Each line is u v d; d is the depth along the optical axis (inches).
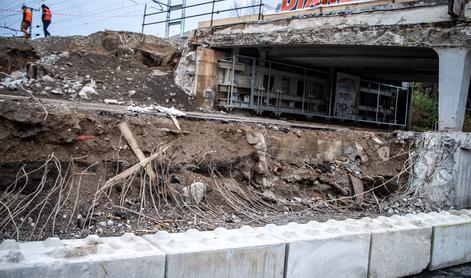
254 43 600.1
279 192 382.9
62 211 267.6
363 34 519.5
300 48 626.5
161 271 181.5
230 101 625.9
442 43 473.1
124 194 296.0
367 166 443.8
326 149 435.2
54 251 169.0
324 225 255.0
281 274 216.1
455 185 421.4
